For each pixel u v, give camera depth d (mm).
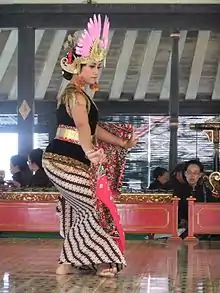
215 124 11547
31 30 15008
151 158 19781
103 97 19656
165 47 18250
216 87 19219
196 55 18375
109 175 5293
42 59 18234
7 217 9891
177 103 15719
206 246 8570
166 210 9742
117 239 5141
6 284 4551
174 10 14836
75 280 4801
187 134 19906
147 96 19547
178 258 6758
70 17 14938
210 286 4555
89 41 5199
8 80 18828
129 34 17859
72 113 5020
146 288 4430
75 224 5191
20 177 11773
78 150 5098
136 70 18906
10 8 14961
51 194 9867
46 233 10016
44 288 4367
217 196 10227
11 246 8133
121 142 5281
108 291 4266
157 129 19750
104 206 5070
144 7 14859
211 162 19656
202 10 14820
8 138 19531
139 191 10016
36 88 18984
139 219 9750
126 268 5684
